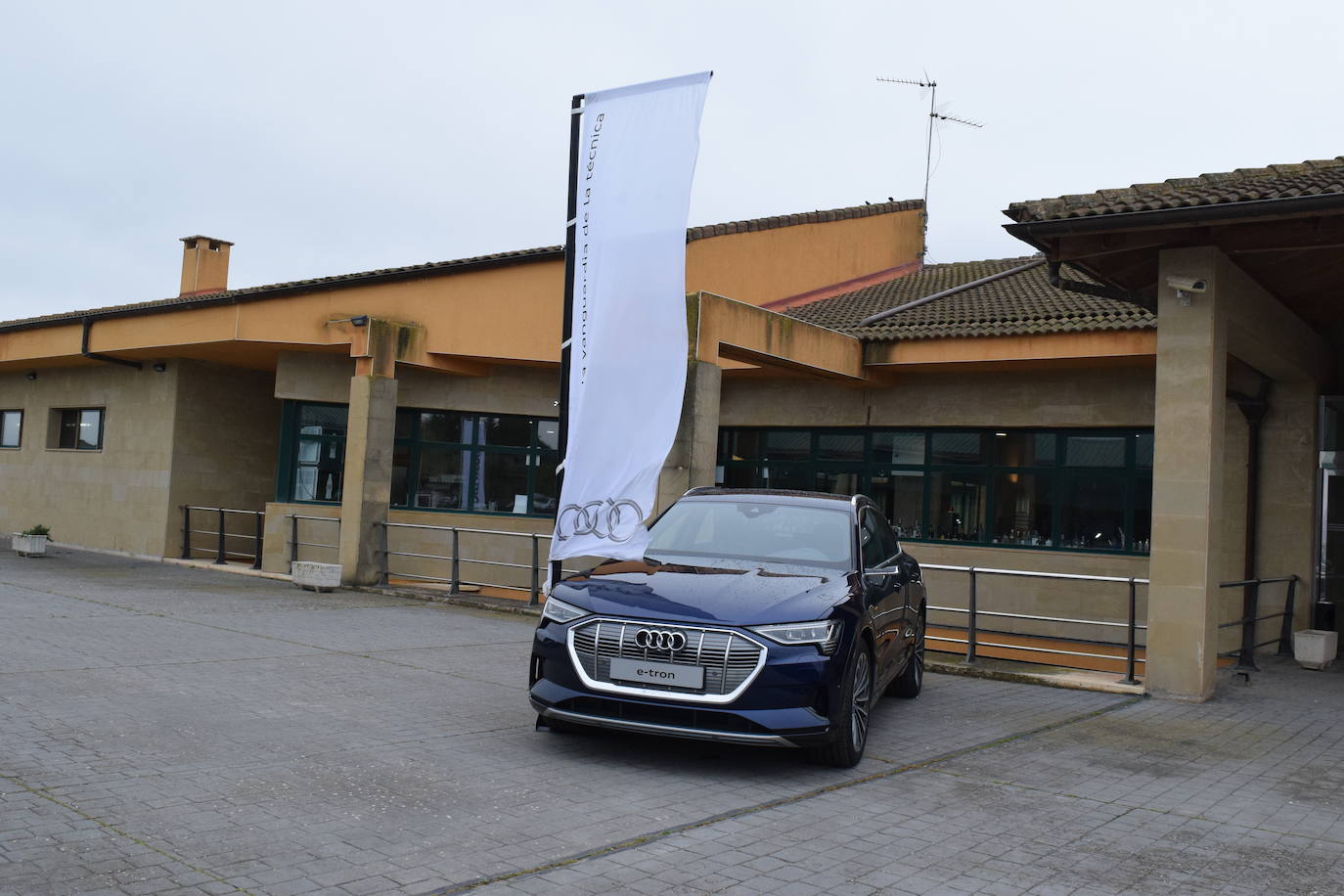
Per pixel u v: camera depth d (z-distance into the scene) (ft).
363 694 25.12
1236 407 43.50
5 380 75.92
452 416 58.13
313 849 14.51
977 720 26.30
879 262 72.54
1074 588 50.34
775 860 15.19
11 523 73.36
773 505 25.79
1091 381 49.75
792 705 19.42
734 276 56.95
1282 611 40.57
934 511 54.39
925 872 14.98
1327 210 25.70
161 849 14.12
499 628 38.73
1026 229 29.53
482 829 15.85
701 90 27.30
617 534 25.52
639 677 19.74
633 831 16.14
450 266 52.29
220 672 26.78
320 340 52.31
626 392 26.43
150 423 63.36
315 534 56.49
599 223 27.84
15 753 18.26
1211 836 17.29
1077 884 14.74
